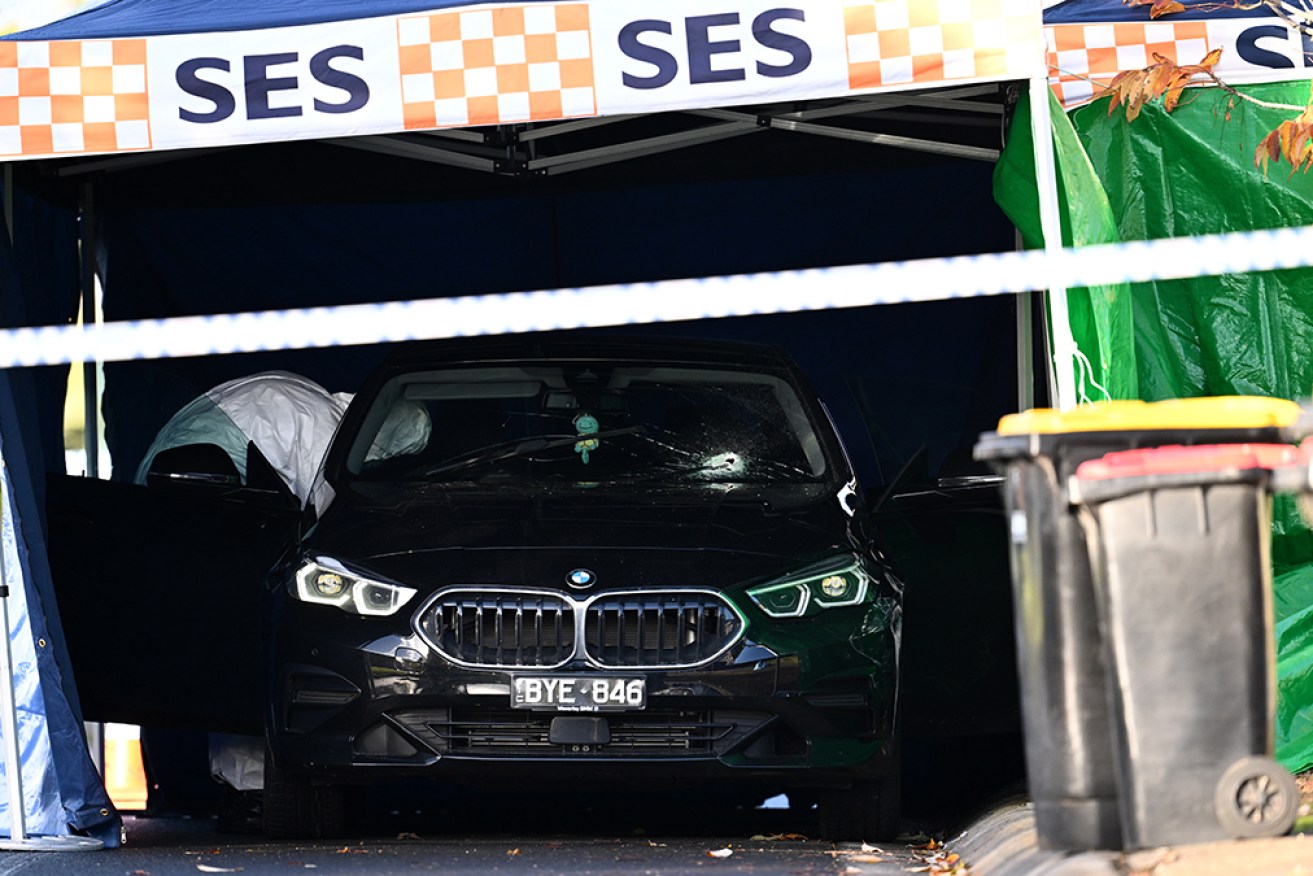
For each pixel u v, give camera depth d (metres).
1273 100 26.81
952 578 25.56
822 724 22.22
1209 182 26.72
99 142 22.56
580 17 22.48
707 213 36.38
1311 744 23.45
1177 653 13.34
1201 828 13.38
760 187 36.25
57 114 22.56
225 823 28.53
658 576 22.34
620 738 22.11
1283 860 13.12
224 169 34.72
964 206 36.03
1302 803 19.81
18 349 23.58
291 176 35.03
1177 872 13.21
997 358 36.41
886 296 19.88
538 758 21.94
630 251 36.59
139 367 35.88
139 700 26.83
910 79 22.31
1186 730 13.33
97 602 26.98
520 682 21.86
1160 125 26.92
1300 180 26.33
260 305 36.62
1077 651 13.93
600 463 25.86
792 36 22.34
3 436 23.69
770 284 18.91
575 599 22.12
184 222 36.28
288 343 19.44
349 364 36.53
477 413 26.69
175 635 26.84
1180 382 26.62
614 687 21.86
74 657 26.91
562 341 28.05
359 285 36.75
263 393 30.62
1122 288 23.42
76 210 35.03
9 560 23.69
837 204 36.19
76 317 35.12
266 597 23.59
